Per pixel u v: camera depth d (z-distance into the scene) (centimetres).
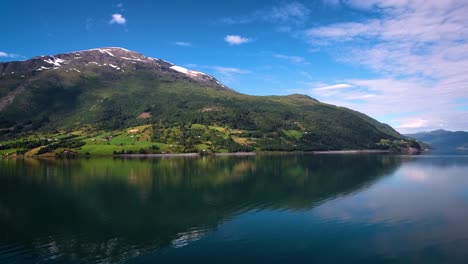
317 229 5503
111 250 4669
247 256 4409
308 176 12225
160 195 8531
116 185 10162
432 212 6588
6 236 5281
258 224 5800
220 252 4550
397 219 6078
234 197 8188
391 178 11644
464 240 4988
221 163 18175
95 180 11262
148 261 4269
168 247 4744
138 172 13638
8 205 7444
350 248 4678
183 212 6706
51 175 12606
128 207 7200
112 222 6031
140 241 5003
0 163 18462
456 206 7088
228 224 5825
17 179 11500
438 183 10456
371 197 8094
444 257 4378
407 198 7969
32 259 4375
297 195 8406
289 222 5912
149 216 6419
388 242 4919
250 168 15288
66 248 4750
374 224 5784
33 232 5478
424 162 19038
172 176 12312
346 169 14725
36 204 7525
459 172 13612
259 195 8450
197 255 4469
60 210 6956
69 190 9319
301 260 4291
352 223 5831
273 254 4478
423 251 4581
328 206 7125
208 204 7419
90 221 6106
